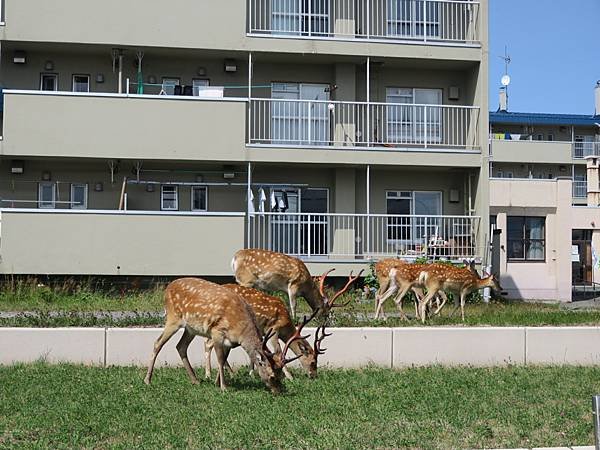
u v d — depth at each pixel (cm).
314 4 2194
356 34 2184
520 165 4262
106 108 1948
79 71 2108
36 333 1080
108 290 1889
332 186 2197
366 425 755
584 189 4328
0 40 1975
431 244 2095
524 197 2445
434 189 2262
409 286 1516
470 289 1568
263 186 2148
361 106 2211
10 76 2081
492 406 853
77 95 1934
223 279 1961
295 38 2088
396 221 2220
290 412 800
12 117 1911
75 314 1294
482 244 2144
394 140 2238
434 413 813
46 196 2059
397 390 931
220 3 2058
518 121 4584
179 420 756
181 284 938
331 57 2141
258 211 2134
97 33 2003
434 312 1606
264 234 2031
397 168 2202
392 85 2259
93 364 1080
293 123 2169
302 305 1666
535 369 1124
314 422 758
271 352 941
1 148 1905
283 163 2067
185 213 1909
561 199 2462
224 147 1997
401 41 2138
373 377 1020
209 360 1002
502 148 4109
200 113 1988
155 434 707
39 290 1773
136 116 1959
